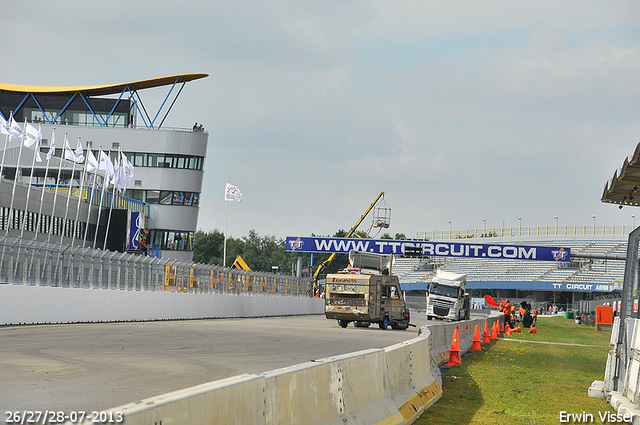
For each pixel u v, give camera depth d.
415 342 19.27
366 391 13.84
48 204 92.94
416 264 190.00
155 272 55.94
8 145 110.25
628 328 20.30
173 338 34.69
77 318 44.56
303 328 51.88
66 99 128.00
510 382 24.80
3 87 122.44
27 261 40.84
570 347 46.56
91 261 47.25
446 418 16.95
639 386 17.56
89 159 84.06
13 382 17.64
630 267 20.50
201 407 7.49
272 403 9.38
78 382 18.02
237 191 113.00
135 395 16.08
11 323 38.75
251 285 77.50
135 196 128.12
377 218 149.12
